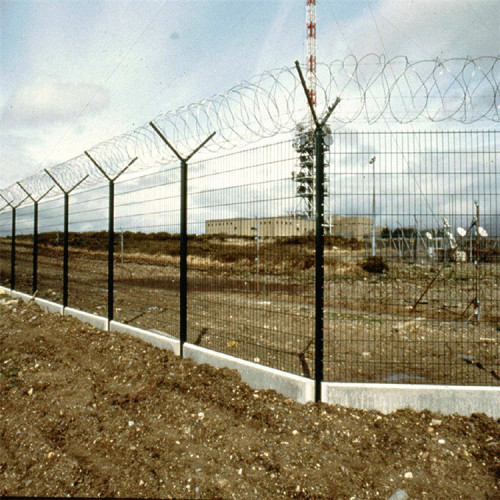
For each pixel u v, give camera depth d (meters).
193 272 5.31
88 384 4.40
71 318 7.12
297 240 3.94
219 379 4.20
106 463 2.97
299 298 9.10
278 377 3.89
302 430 3.27
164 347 5.26
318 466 2.84
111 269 6.40
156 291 10.84
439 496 2.56
